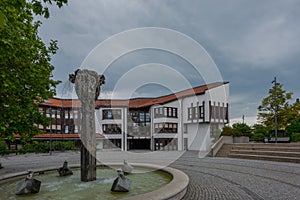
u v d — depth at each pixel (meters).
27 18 9.27
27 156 24.75
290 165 12.70
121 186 6.23
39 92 9.96
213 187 7.58
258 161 15.02
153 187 6.88
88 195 5.95
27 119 9.78
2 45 7.31
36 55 10.16
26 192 6.08
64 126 37.12
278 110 28.23
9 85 7.70
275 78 27.94
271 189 7.30
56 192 6.28
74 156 24.45
